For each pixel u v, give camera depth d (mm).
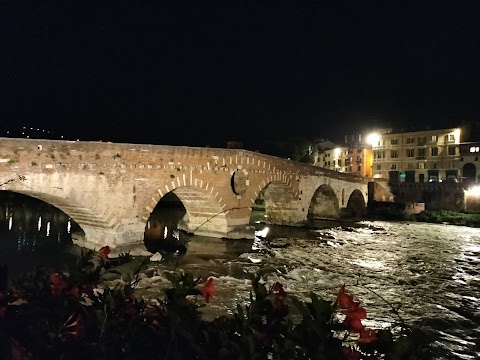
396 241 49125
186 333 5129
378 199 87875
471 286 29688
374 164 111062
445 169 97438
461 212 77688
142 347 5137
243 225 46031
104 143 32250
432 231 59406
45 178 28828
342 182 70750
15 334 5168
